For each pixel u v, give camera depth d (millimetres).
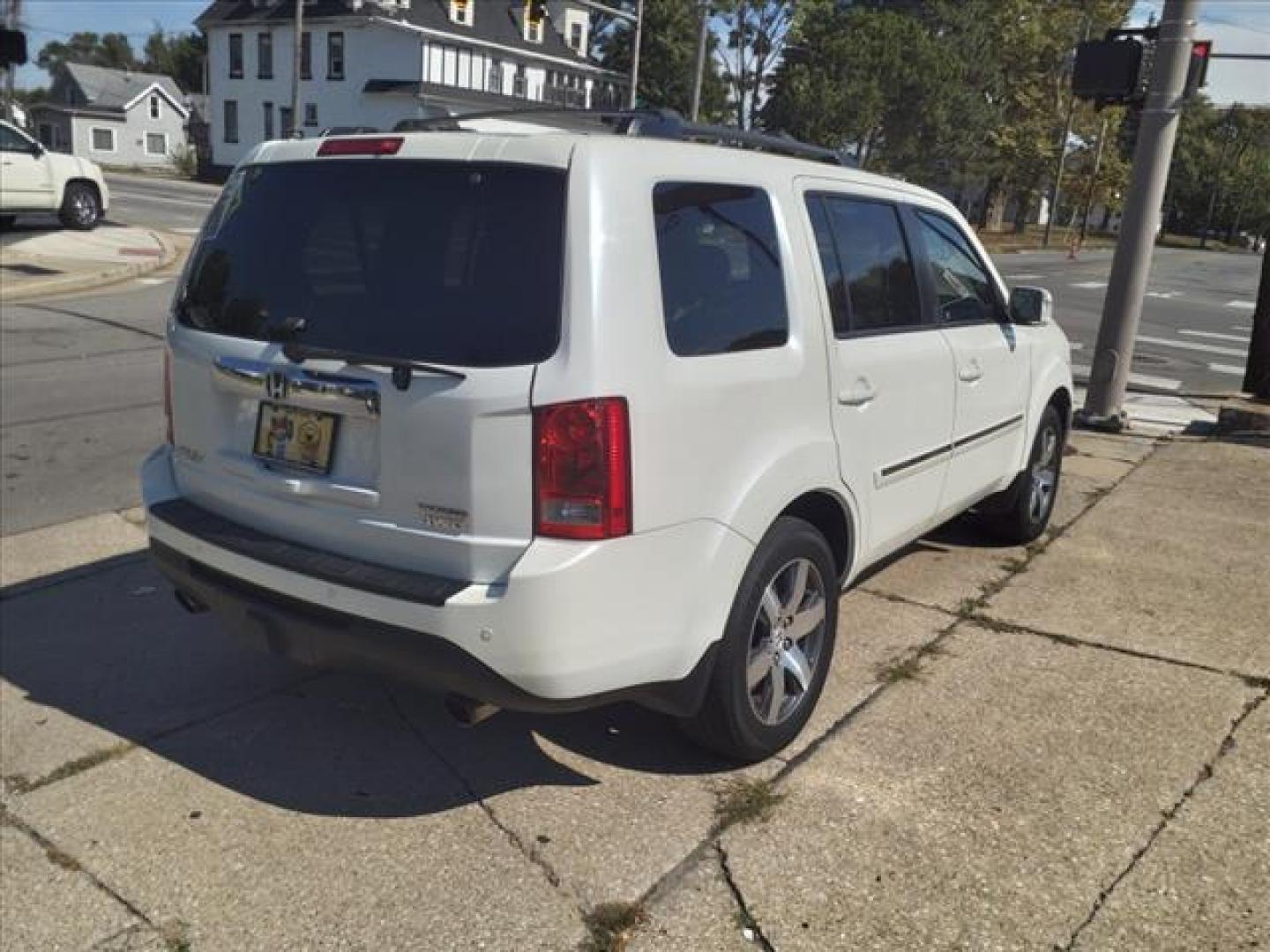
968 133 49094
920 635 4543
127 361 10555
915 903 2857
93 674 4188
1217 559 5605
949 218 4805
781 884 2930
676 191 3094
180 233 22922
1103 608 4875
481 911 2834
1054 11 56812
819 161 4094
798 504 3617
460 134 3104
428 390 2869
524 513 2812
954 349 4461
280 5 50781
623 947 2703
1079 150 62688
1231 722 3816
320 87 49875
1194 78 8211
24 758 3586
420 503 2936
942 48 48562
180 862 3051
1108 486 7098
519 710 2916
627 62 57344
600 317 2799
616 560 2840
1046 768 3498
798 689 3613
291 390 3150
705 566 3082
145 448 7547
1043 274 29984
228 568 3289
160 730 3773
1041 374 5508
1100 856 3049
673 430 2939
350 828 3201
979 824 3191
